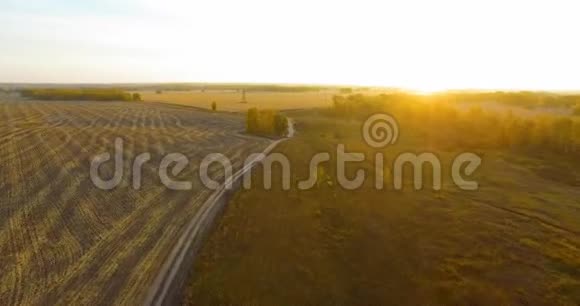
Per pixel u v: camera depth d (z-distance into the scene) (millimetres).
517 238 21656
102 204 27328
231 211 25844
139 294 16344
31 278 17609
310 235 22250
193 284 17125
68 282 17297
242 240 21438
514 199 28266
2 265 18734
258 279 17594
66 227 23234
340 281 17594
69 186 31328
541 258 19438
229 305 15766
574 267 18516
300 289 16922
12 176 33938
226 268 18469
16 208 26234
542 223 23750
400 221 24297
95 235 22156
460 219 24484
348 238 21938
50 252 20062
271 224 23703
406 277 17906
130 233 22422
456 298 16297
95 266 18656
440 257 19672
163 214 25453
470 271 18328
